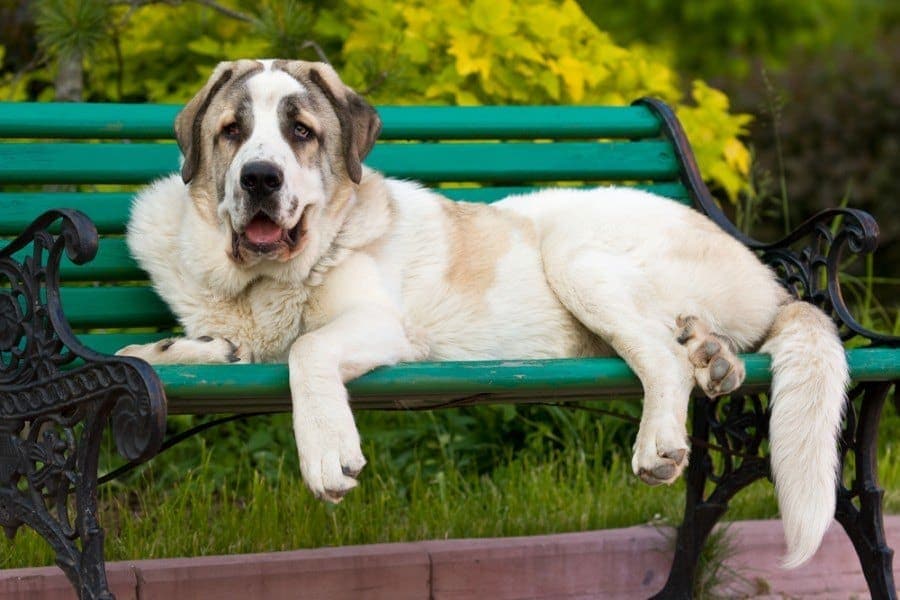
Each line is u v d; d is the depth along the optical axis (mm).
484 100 8148
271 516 6480
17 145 5844
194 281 5434
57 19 7648
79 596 4336
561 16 8188
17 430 4621
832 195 11953
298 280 5363
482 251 5934
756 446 5812
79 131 5934
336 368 4668
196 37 8883
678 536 6148
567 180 6613
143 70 9000
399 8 8188
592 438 7848
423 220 5863
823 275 8539
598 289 5691
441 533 6539
